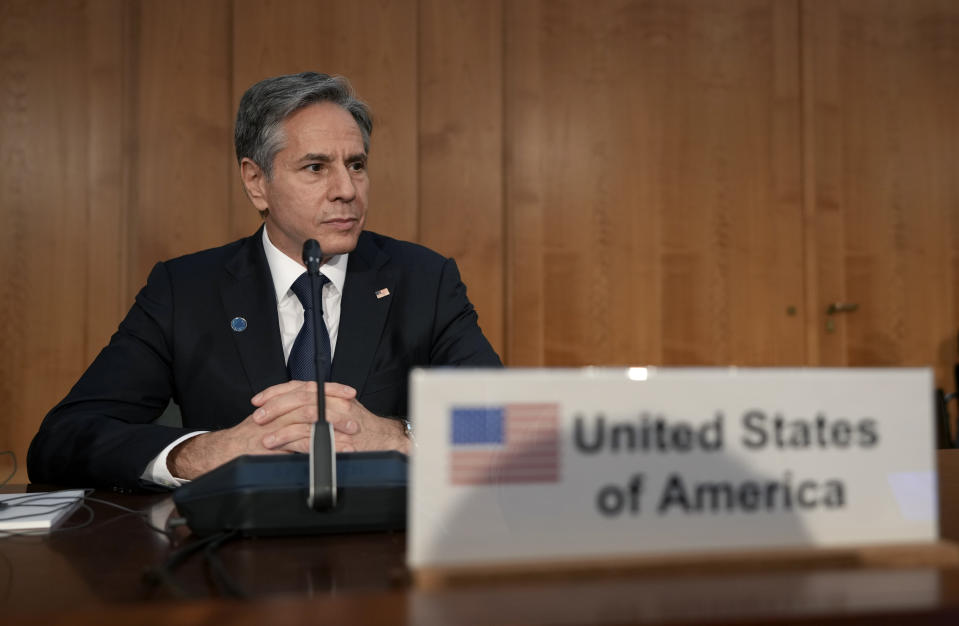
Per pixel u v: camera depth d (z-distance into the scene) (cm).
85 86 314
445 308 160
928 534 54
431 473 49
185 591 57
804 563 51
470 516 49
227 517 75
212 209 319
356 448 107
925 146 372
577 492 50
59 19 313
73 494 101
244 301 151
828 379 55
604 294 344
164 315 150
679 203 350
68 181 312
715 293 352
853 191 365
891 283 368
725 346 352
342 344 149
